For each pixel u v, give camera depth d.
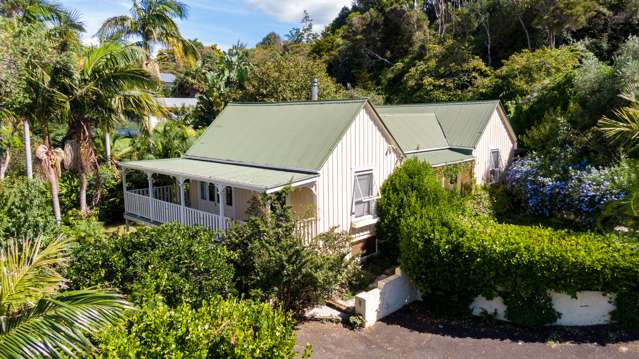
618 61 19.50
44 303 5.41
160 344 5.69
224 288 9.35
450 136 22.28
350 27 59.78
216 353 5.87
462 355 9.32
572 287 9.90
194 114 34.81
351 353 9.38
